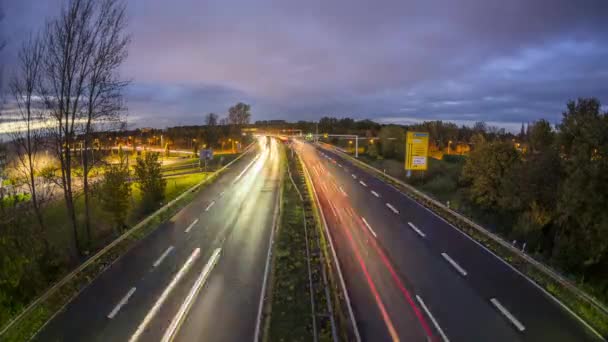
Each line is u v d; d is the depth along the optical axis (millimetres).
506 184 27953
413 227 23953
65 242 21500
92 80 19359
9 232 16328
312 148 91562
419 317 13430
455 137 92875
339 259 18766
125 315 13602
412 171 44750
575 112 24953
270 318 13398
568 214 20047
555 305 14180
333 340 11828
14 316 13180
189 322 13148
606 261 18406
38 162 22719
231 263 18312
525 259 17672
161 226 24609
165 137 114688
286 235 22484
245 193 35938
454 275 16844
